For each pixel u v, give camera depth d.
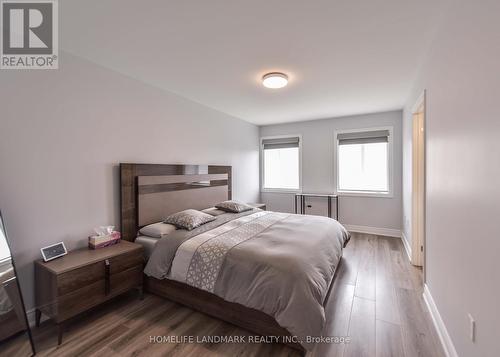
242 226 2.75
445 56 1.69
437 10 1.63
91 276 1.95
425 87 2.27
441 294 1.82
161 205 3.05
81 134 2.29
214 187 4.02
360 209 4.67
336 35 1.92
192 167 3.56
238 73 2.64
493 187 1.08
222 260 1.97
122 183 2.60
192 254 2.12
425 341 1.76
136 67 2.49
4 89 1.82
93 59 2.31
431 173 2.10
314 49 2.13
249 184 5.24
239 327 1.93
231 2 1.53
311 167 5.09
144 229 2.69
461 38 1.42
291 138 5.27
